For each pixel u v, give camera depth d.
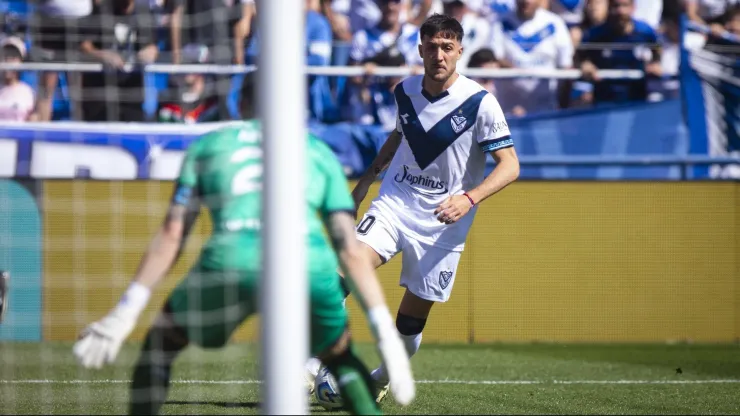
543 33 31.12
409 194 17.97
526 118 30.84
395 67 30.53
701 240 30.44
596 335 30.31
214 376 20.92
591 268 30.36
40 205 28.12
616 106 30.92
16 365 22.33
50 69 28.94
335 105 30.33
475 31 31.12
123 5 29.03
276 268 9.53
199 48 29.14
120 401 16.91
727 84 30.98
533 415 15.94
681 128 30.92
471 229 30.22
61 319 27.67
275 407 9.54
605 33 31.17
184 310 11.41
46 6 28.88
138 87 29.14
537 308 30.30
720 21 31.09
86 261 27.98
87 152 28.69
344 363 12.03
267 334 9.58
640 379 21.30
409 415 15.80
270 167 9.55
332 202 11.45
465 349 27.92
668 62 31.08
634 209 30.36
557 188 30.33
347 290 16.89
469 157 17.75
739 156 30.42
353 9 30.52
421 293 17.98
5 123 28.39
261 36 9.59
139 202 28.48
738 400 17.95
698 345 29.47
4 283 13.37
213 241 11.41
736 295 30.41
